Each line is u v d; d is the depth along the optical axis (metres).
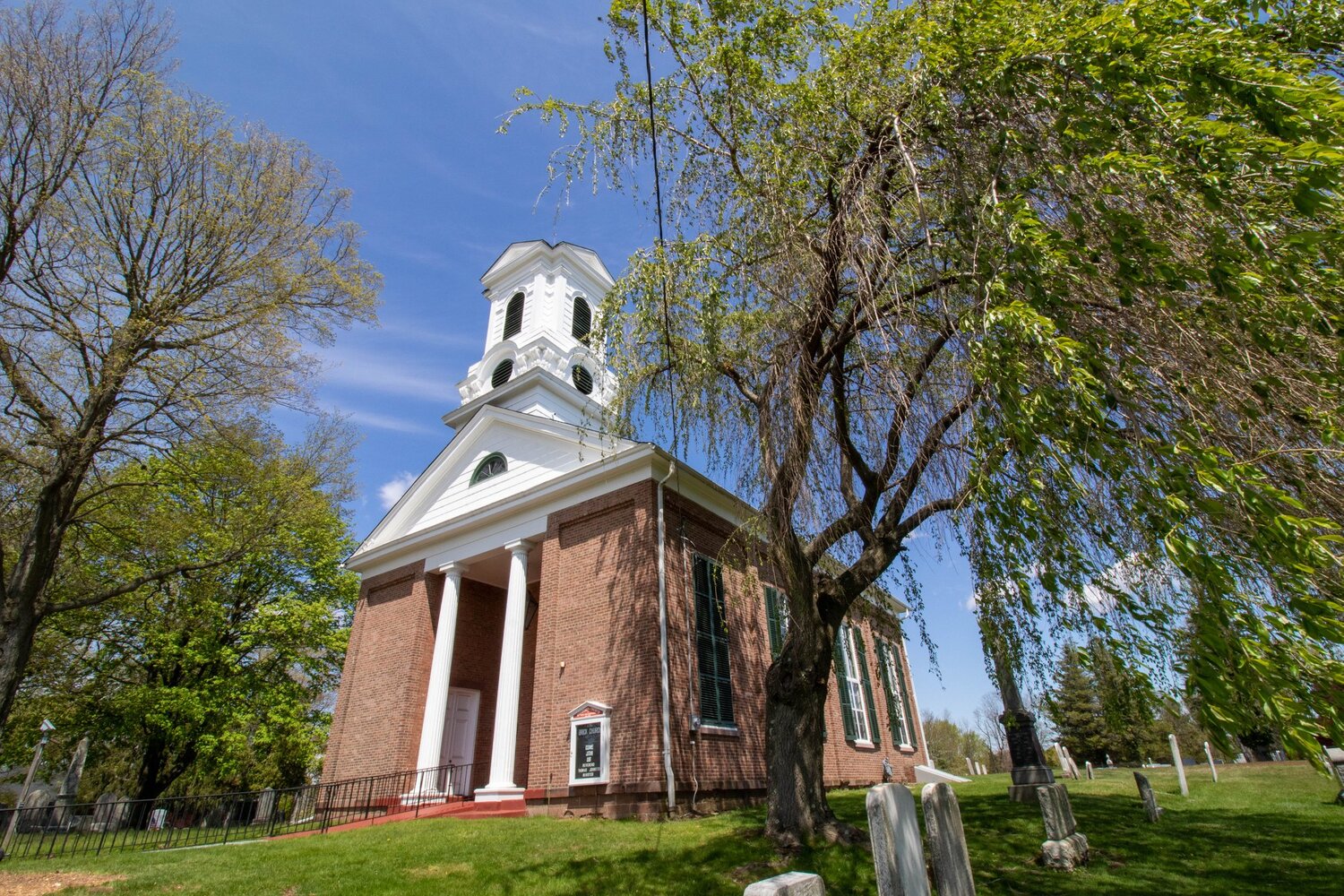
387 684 17.83
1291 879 6.94
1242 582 3.44
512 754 14.77
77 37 12.97
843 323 8.05
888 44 6.97
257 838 13.01
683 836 9.67
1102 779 17.97
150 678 24.47
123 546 18.33
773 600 17.44
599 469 15.56
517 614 16.03
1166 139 3.99
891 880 4.52
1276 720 2.67
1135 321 4.25
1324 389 3.66
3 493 14.57
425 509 20.28
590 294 26.78
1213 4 4.04
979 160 5.55
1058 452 3.88
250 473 16.94
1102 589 3.98
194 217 13.62
